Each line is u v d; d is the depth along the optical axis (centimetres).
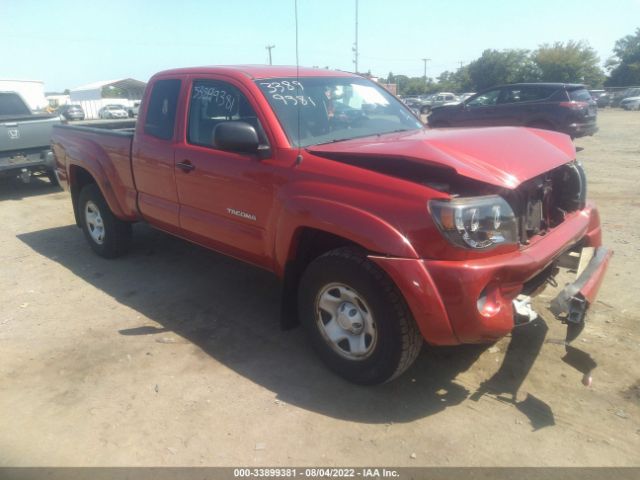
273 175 320
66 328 385
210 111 378
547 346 341
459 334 257
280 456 252
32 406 293
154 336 371
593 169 992
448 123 1445
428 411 284
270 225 328
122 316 404
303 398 297
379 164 280
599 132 1808
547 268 310
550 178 312
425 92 8131
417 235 256
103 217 512
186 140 395
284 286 327
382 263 261
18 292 455
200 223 391
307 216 293
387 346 277
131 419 280
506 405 287
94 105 5131
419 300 254
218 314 405
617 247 522
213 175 364
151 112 432
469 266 251
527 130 347
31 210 765
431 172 265
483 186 262
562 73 5809
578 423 271
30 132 824
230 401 295
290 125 336
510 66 6469
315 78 390
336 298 301
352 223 272
